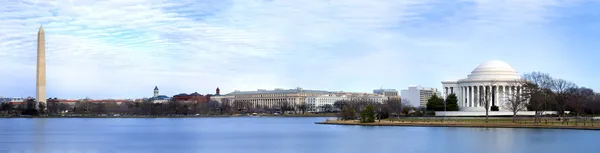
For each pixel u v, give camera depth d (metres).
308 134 191.00
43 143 162.88
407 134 176.12
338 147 140.88
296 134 193.38
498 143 141.38
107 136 192.25
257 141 164.88
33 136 192.75
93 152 138.38
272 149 140.12
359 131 197.75
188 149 143.25
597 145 134.88
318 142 156.25
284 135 189.50
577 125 199.38
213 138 179.25
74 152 138.50
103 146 152.88
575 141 144.50
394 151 129.75
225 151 137.38
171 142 164.25
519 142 143.00
